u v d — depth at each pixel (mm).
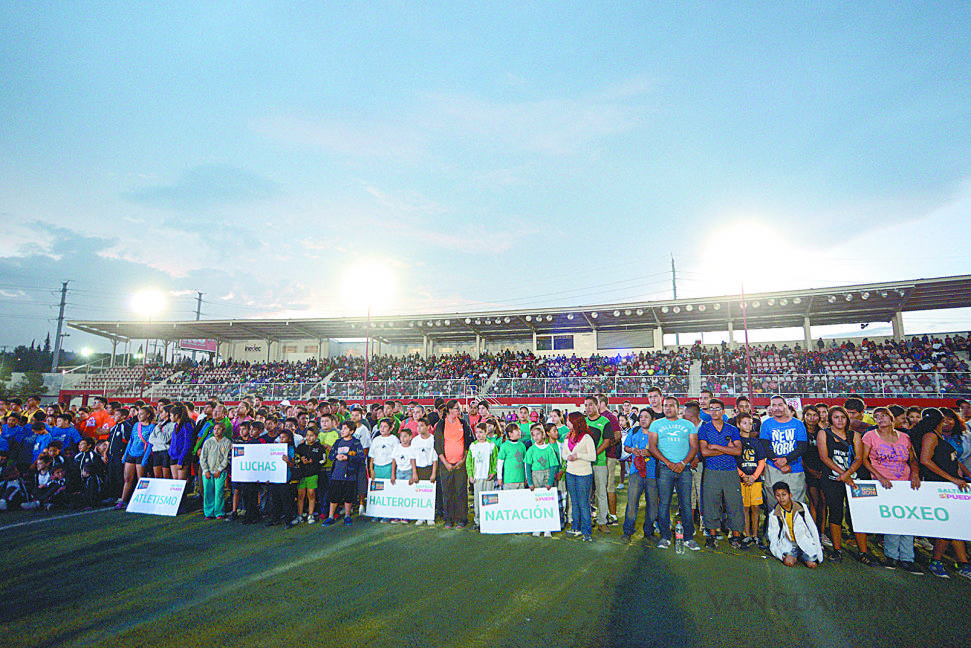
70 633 4414
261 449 8719
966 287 24766
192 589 5473
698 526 8438
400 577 5863
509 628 4516
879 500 6352
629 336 34531
